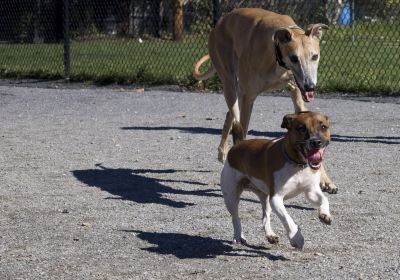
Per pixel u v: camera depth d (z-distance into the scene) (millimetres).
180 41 24641
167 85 17891
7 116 14281
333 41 21875
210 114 13906
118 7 28953
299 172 6059
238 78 9328
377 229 6926
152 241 6738
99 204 8031
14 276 5910
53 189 8719
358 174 9078
